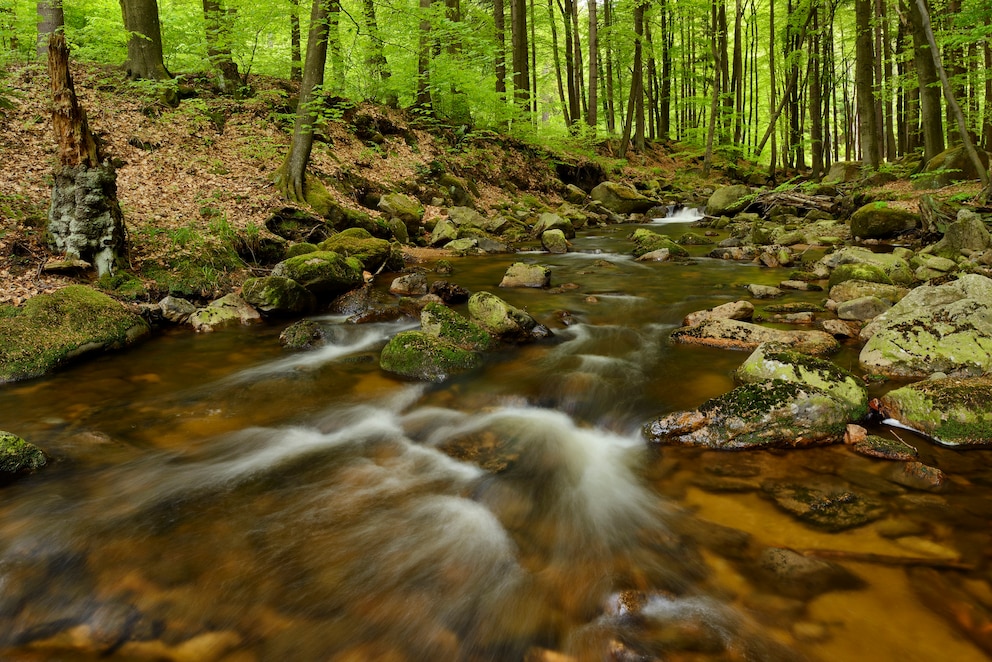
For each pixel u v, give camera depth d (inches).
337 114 440.5
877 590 93.4
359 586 99.6
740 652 82.9
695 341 226.7
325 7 409.7
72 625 91.4
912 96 954.1
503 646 86.6
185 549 109.2
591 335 245.9
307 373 205.8
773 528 111.3
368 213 470.6
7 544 109.7
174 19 556.1
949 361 172.1
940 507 115.1
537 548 110.0
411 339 207.9
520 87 779.4
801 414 141.6
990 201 420.8
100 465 140.9
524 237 547.5
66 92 249.1
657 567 102.8
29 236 264.7
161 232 309.4
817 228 509.0
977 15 482.3
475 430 161.6
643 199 780.6
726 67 1136.8
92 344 219.0
